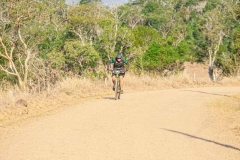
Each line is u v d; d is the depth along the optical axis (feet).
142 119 35.91
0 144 26.09
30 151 24.16
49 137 28.14
